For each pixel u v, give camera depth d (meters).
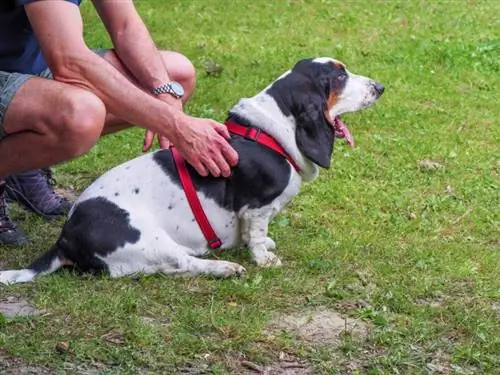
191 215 4.52
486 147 6.96
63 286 4.30
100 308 4.12
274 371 3.75
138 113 4.32
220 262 4.50
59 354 3.78
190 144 4.30
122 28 4.93
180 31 10.03
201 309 4.17
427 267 4.79
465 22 10.55
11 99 4.30
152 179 4.50
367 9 10.95
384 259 4.86
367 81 4.77
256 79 8.45
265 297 4.34
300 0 11.20
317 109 4.59
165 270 4.48
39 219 5.39
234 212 4.60
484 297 4.48
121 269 4.43
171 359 3.77
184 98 5.36
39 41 4.29
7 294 4.29
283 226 5.35
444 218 5.58
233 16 10.64
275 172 4.54
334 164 6.47
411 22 10.52
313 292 4.43
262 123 4.57
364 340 4.00
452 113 7.70
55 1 4.24
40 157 4.42
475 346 3.99
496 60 9.20
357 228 5.37
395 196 5.92
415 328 4.11
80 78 4.29
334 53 9.34
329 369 3.76
